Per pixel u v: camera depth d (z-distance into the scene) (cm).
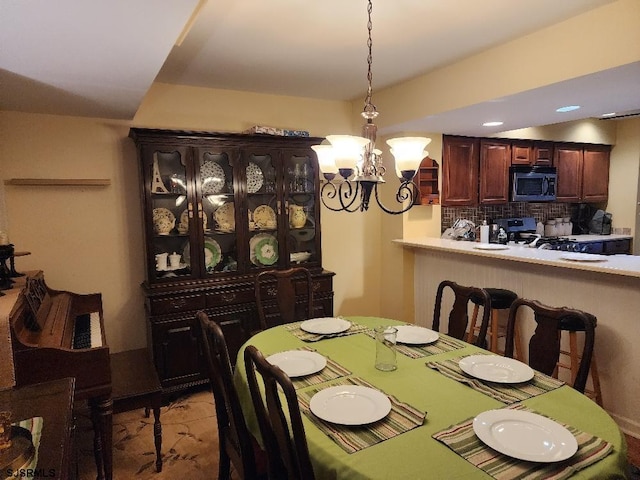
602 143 512
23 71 195
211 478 218
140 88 226
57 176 298
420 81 323
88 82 214
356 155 179
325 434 127
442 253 370
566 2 204
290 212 359
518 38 248
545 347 180
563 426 126
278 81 329
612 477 108
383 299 434
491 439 120
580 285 265
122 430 264
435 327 242
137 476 219
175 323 299
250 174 342
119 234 320
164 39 160
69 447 117
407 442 122
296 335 219
